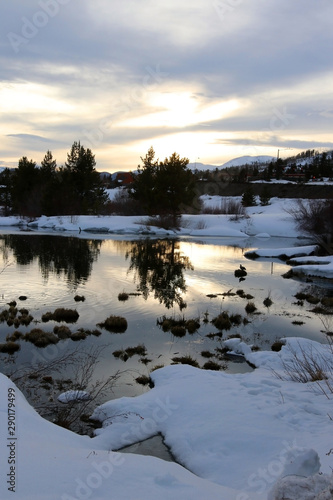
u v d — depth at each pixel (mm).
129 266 26812
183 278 23359
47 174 67000
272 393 7734
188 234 53188
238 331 13969
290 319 15562
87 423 7379
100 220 57438
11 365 10227
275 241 46406
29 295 17875
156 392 8188
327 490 2562
